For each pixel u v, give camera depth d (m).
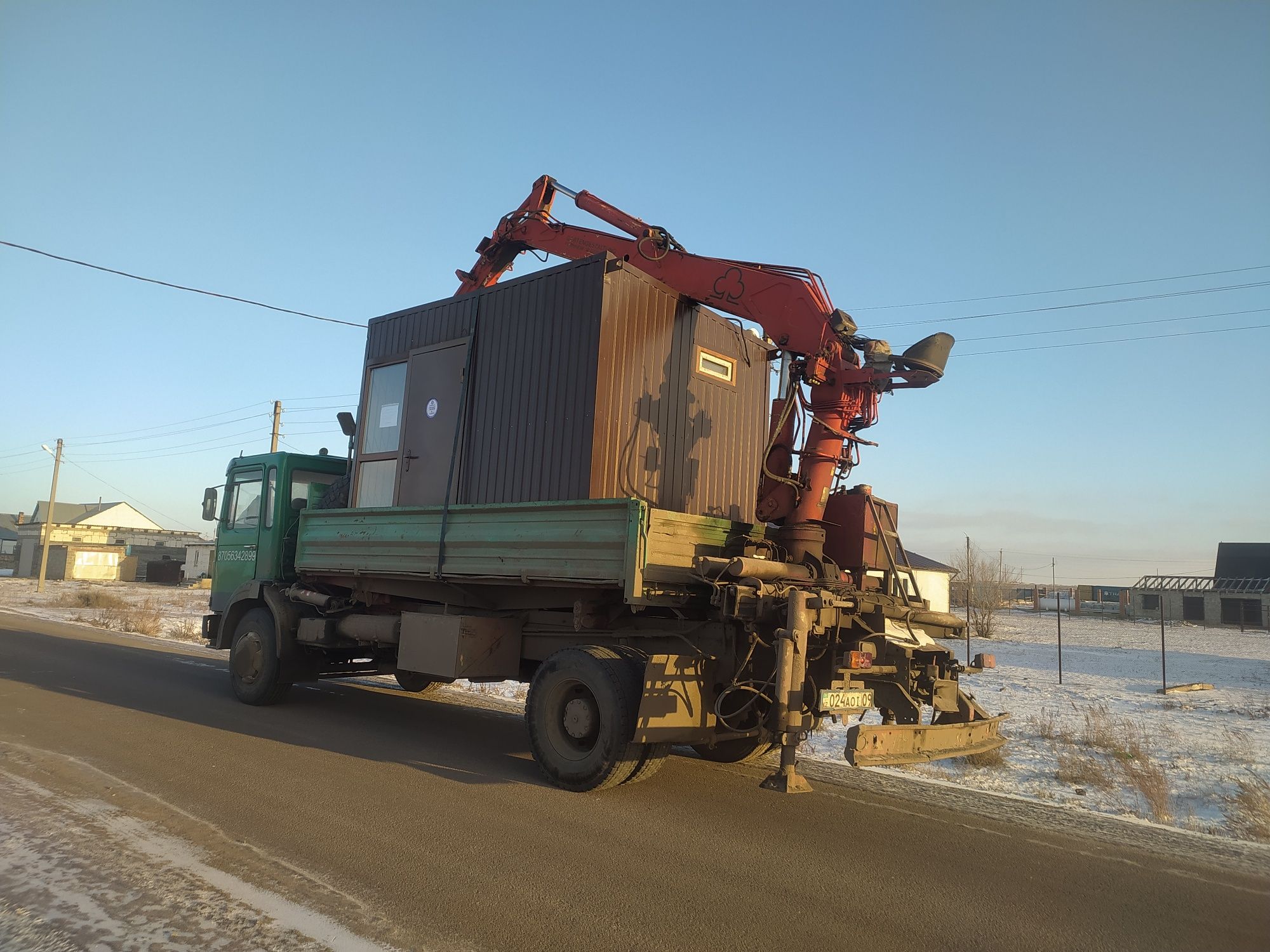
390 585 8.84
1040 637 37.75
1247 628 51.94
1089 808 6.54
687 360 8.24
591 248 9.55
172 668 13.07
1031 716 12.16
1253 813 6.46
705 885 4.41
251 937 3.59
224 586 11.14
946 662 6.97
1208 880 4.77
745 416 9.02
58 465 46.47
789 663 5.76
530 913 3.96
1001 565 55.72
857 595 6.80
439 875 4.41
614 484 7.24
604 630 7.20
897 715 6.41
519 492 7.63
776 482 7.60
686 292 8.23
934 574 39.00
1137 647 32.06
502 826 5.32
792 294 7.54
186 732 7.87
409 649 7.96
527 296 7.96
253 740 7.66
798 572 6.84
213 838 4.85
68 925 3.65
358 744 7.70
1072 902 4.36
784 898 4.28
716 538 7.13
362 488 9.45
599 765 6.13
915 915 4.11
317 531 9.53
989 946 3.79
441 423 8.58
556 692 6.57
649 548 6.24
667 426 7.91
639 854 4.89
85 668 12.40
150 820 5.13
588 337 7.30
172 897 3.98
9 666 12.27
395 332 9.45
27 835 4.77
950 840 5.39
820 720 6.33
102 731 7.75
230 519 11.24
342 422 10.17
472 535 7.55
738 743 7.45
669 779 6.86
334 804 5.66
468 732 8.57
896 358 7.00
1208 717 12.67
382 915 3.87
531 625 7.82
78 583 58.56
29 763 6.43
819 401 7.40
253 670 9.74
